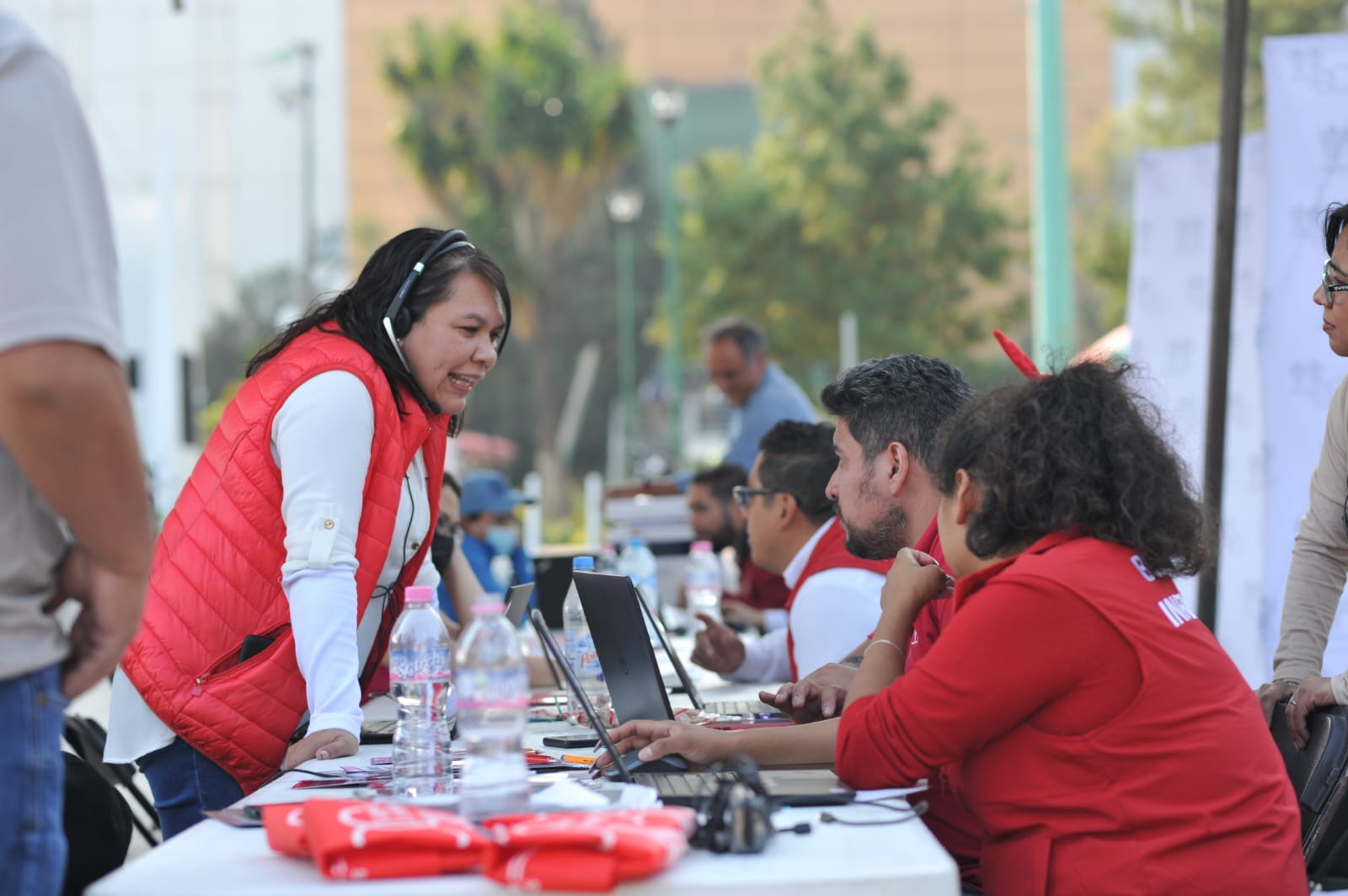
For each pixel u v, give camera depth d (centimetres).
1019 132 3806
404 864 151
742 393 657
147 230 1165
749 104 3884
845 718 195
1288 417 428
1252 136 523
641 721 223
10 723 152
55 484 149
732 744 213
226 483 252
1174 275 547
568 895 146
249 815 184
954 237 2725
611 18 4009
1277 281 430
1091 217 2725
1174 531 186
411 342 263
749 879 148
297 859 162
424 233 269
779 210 2733
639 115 3291
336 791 203
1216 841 175
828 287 2698
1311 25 1712
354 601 245
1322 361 427
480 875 152
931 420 250
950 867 152
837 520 333
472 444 1608
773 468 368
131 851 368
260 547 251
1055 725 179
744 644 373
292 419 247
